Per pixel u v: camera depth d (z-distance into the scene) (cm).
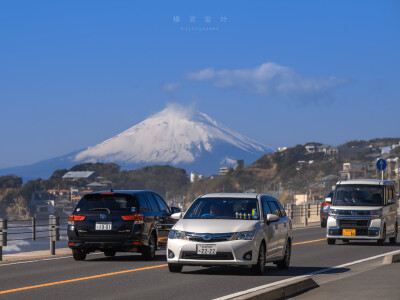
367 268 2025
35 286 1592
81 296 1429
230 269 1942
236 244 1738
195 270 1919
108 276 1789
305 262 2211
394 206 3133
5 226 2381
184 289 1531
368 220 2930
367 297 1343
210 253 1739
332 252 2602
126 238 2211
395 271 1791
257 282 1656
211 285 1598
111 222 2220
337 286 1529
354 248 2802
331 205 3011
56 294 1459
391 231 3061
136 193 2283
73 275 1823
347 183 3045
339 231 2953
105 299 1387
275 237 1903
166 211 2481
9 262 2266
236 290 1514
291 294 1426
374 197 2994
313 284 1545
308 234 3806
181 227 1786
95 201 2259
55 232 2644
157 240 2347
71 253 2708
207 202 1888
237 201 1878
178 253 1764
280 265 1997
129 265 2092
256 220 1823
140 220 2230
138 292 1486
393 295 1357
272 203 1981
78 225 2239
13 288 1559
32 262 2252
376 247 2862
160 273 1850
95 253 2623
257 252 1769
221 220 1802
